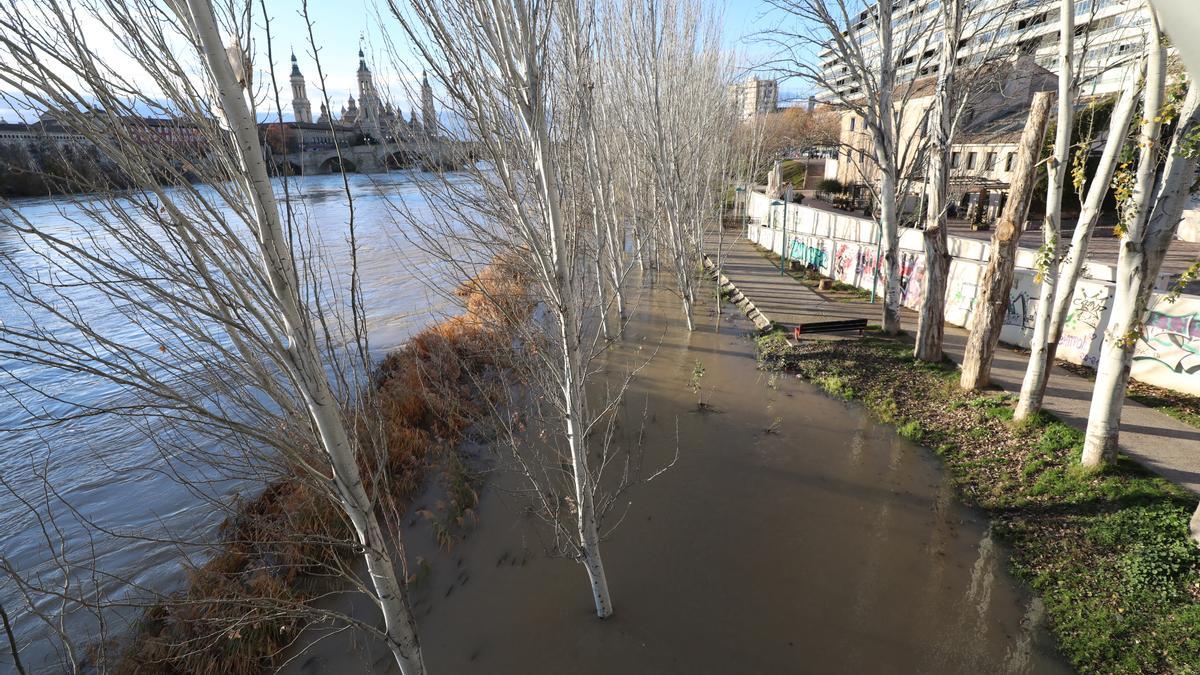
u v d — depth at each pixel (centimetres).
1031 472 845
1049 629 617
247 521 791
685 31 1616
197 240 300
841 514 835
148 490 949
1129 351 738
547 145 468
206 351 488
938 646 618
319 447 374
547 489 931
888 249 1388
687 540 803
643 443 1069
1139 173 686
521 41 436
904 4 1203
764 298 1891
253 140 274
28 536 859
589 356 681
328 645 668
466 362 1332
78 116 262
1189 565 627
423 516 874
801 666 609
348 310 1941
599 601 667
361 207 4128
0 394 1315
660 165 1530
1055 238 851
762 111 2702
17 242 2350
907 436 1023
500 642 662
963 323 1492
